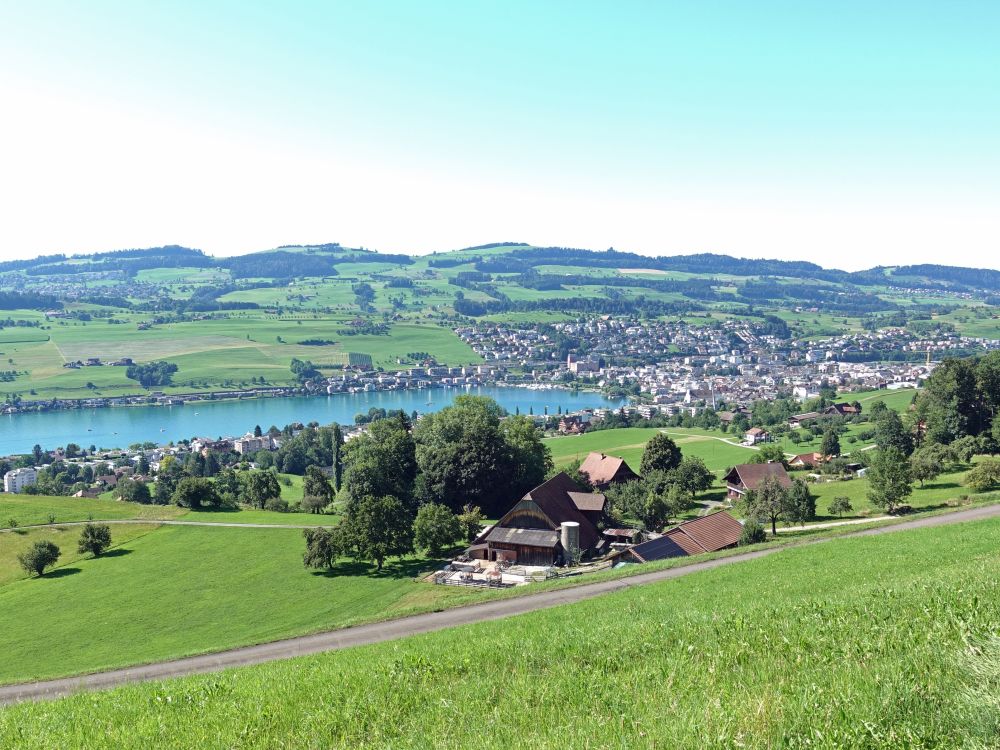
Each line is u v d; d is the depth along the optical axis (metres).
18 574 83.12
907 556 33.38
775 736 8.42
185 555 86.06
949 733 7.91
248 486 131.75
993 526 43.28
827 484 104.00
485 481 101.56
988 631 10.83
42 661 57.25
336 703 14.09
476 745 10.23
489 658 16.50
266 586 73.94
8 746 13.75
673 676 11.84
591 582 44.28
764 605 20.58
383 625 38.12
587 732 9.65
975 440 101.31
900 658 10.60
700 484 107.81
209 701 16.25
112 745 13.13
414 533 80.69
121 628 64.44
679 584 37.62
